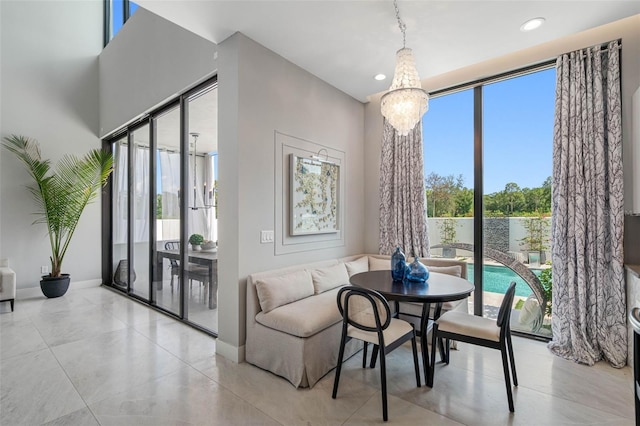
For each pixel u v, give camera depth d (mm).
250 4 2336
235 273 2711
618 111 2641
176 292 3939
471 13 2441
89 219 5715
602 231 2668
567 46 2924
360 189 4324
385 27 2629
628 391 2221
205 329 3457
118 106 5160
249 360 2650
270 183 2988
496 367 2586
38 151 5270
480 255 3480
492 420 1923
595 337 2676
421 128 3756
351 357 2785
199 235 3613
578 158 2770
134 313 4062
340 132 3926
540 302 3188
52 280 4871
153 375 2461
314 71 3424
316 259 3541
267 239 2947
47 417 1957
